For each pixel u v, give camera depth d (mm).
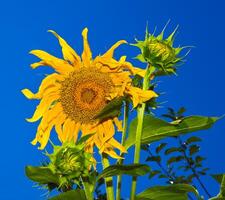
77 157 3510
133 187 3740
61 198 3549
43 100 4039
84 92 4078
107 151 3844
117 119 3969
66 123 4102
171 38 3922
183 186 3676
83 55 4074
